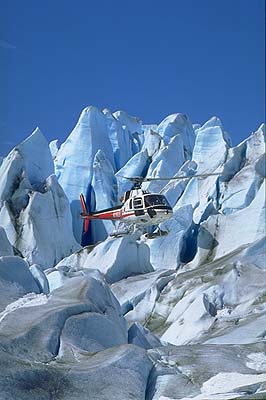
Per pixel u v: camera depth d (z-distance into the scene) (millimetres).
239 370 57250
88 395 49781
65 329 58625
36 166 194625
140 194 126500
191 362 58125
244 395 49156
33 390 48719
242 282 122250
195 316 113438
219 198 183500
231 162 188625
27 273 71312
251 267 127688
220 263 136500
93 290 67125
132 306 133500
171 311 124750
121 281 144375
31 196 178875
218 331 105688
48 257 171750
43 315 59250
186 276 135625
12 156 189625
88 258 160000
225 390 52094
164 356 59219
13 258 70625
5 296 65562
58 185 189000
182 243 171375
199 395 51656
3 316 60250
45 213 178125
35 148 196250
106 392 50656
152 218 124188
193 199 191000
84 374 51719
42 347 55000
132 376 53562
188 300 121688
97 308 64812
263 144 189000
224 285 121812
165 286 134875
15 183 185375
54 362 53562
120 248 155500
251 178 177250
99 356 55469
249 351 62000
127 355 55344
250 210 161625
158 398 52469
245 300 117875
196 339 105625
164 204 125250
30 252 167875
